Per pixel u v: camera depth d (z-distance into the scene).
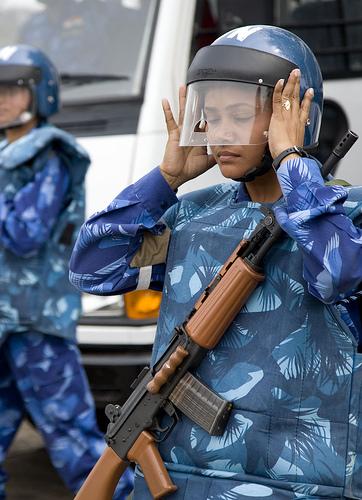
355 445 5.77
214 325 5.98
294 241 5.93
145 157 13.23
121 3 14.52
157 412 6.20
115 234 6.64
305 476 5.81
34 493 13.05
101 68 14.12
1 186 10.53
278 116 6.02
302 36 15.95
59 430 10.95
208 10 14.76
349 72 15.95
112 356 12.35
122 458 6.34
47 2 14.95
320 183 5.84
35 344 10.79
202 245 6.27
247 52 6.09
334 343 5.81
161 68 13.85
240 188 6.44
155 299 12.40
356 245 5.68
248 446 5.91
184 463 6.14
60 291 10.82
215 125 6.18
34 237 10.44
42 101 11.14
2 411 11.20
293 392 5.85
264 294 5.96
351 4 16.06
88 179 13.27
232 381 5.98
